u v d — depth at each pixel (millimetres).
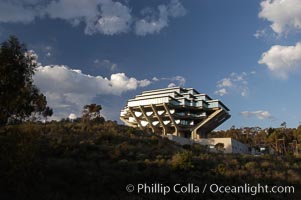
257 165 53156
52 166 32188
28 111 25391
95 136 55188
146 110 128875
